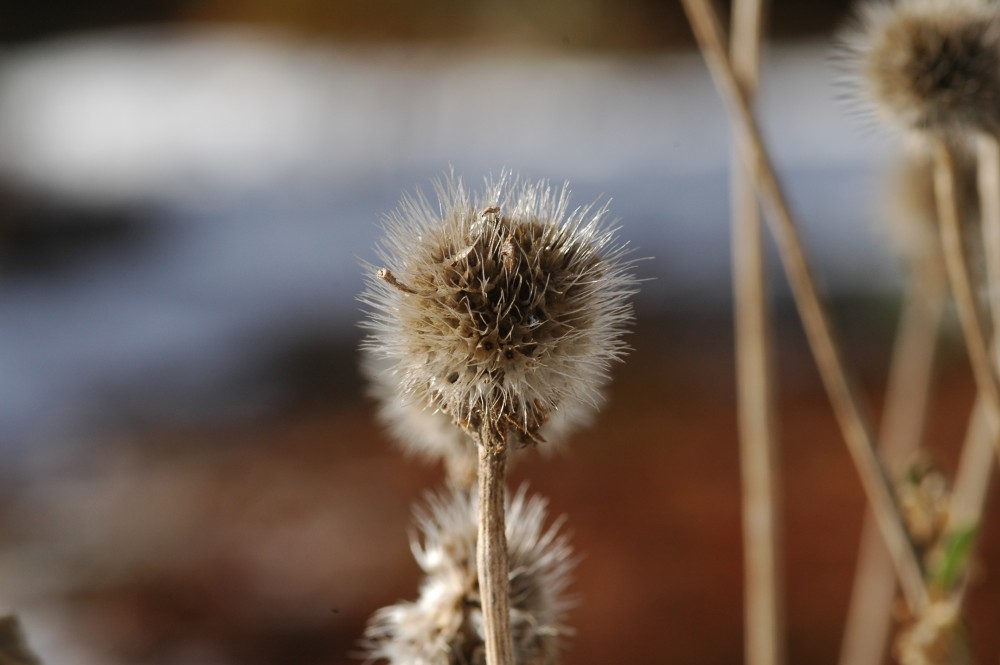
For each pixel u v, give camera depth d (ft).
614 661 1.76
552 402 0.60
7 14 5.42
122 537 2.14
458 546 0.68
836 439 2.64
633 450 2.56
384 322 0.61
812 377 3.02
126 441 2.60
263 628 1.82
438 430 0.70
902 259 1.09
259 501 2.29
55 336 3.11
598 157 4.14
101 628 1.76
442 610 0.67
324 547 2.09
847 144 3.98
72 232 3.78
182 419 2.70
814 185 3.61
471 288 0.59
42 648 1.67
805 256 0.78
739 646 1.78
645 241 3.50
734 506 2.27
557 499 2.36
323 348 3.00
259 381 2.89
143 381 2.85
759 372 0.88
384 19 5.72
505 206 0.61
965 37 0.77
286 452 2.51
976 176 0.88
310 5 5.62
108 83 4.91
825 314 0.78
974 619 1.76
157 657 1.71
